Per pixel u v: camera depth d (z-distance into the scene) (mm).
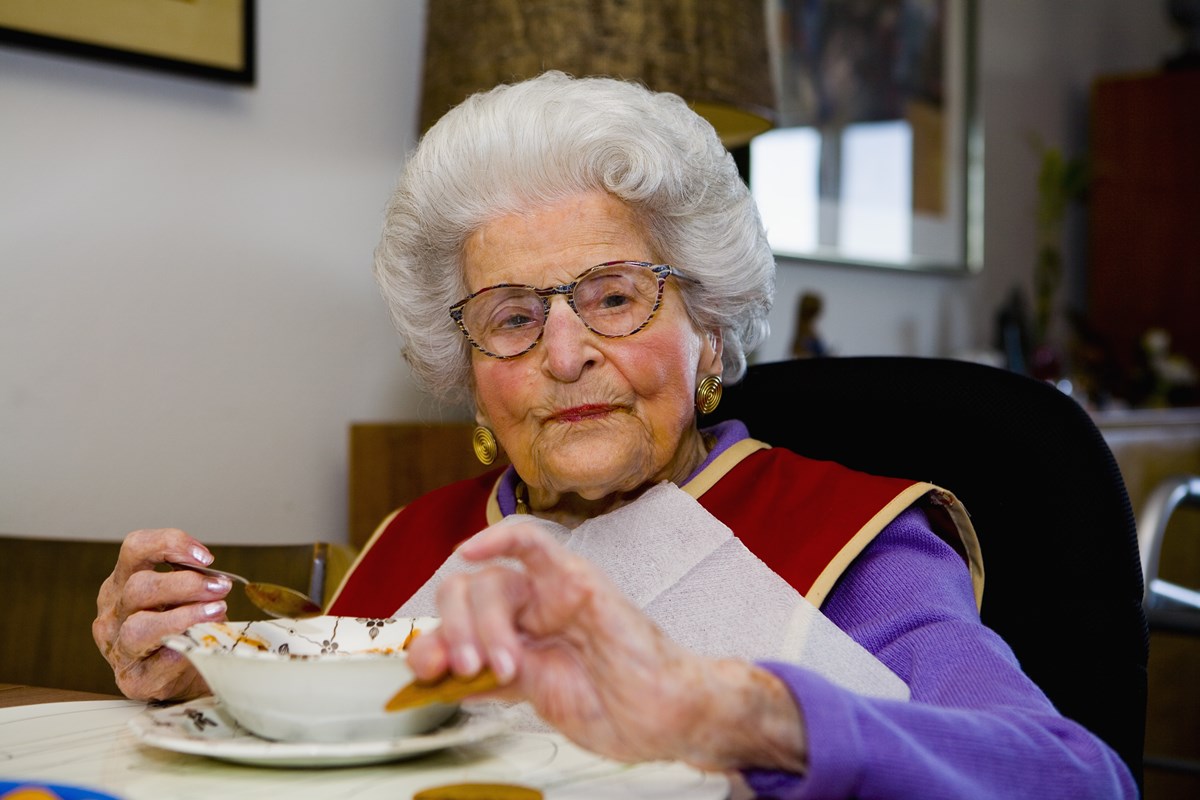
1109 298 4082
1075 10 4195
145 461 1691
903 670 861
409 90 2014
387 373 1984
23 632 1313
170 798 627
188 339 1734
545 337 998
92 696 939
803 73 2885
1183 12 4133
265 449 1822
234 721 746
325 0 1888
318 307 1888
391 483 1793
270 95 1819
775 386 1232
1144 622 985
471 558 570
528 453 1033
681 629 921
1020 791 654
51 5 1555
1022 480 1034
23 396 1575
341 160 1914
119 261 1661
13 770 687
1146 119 4023
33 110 1575
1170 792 2637
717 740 595
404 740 667
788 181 2846
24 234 1571
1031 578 1012
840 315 3055
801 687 615
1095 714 962
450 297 1125
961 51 3449
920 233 3293
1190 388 3770
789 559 966
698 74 1663
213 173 1757
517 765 687
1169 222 3975
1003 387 1082
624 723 588
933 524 1039
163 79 1698
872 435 1145
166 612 871
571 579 578
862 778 605
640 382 1001
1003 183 3775
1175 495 1724
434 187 1049
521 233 1016
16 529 1569
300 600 914
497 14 1622
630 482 1023
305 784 649
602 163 1000
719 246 1060
